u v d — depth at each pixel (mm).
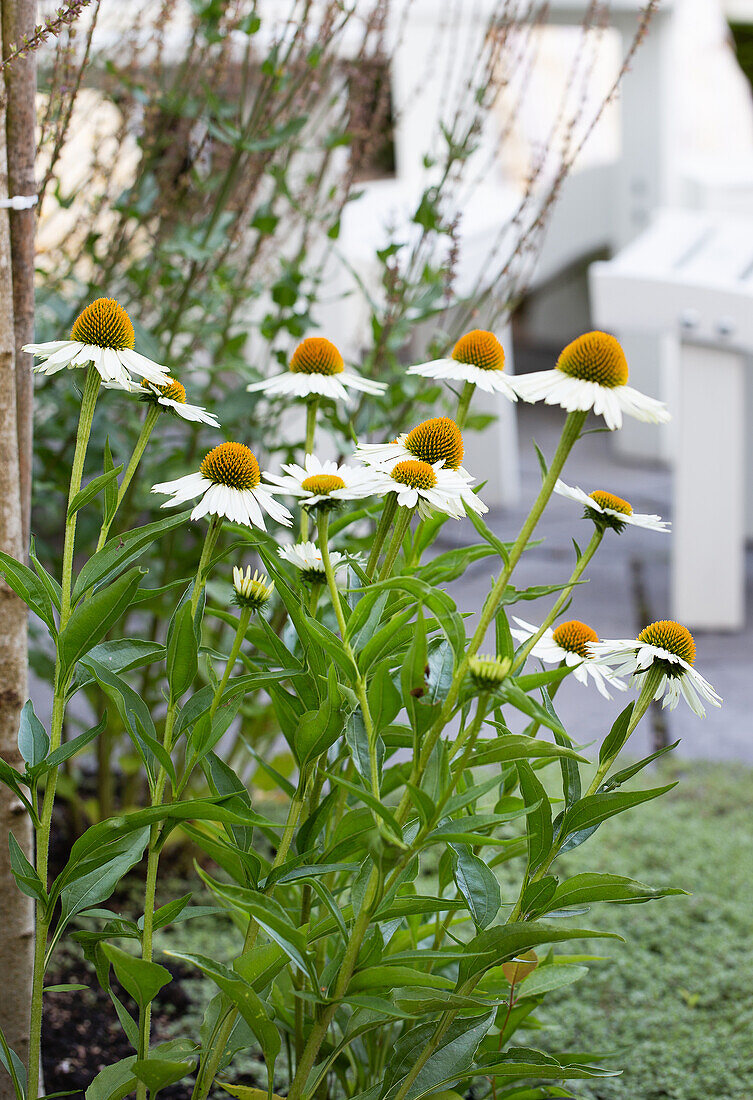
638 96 5625
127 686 1447
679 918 2385
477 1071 1475
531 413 6965
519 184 5527
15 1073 1485
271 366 3219
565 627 1492
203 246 2121
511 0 2354
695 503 4000
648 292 3768
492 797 2240
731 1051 2008
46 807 1451
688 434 3955
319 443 3916
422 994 1475
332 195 2309
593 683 3713
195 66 2270
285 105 2131
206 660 1748
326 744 1451
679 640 1437
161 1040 1994
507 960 1451
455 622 1374
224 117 2133
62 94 1951
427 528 1596
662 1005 2100
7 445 1565
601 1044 2018
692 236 4426
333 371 1566
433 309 2129
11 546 1578
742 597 4379
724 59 7566
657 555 4777
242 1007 1412
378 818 1374
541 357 7555
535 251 2320
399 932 1638
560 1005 2104
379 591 1395
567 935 1385
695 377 3906
